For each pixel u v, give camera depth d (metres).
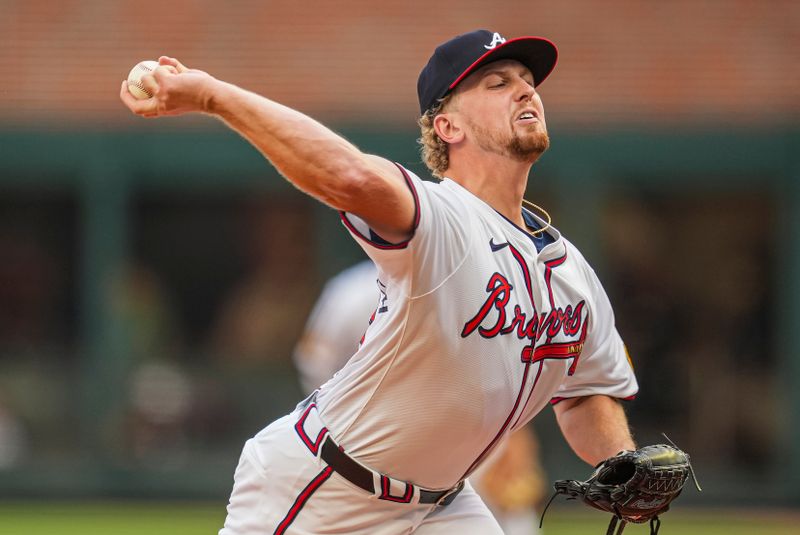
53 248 43.69
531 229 14.14
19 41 42.72
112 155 41.72
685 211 42.78
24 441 41.84
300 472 13.83
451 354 12.94
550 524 35.56
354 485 13.71
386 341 13.04
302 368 24.17
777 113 41.28
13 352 42.66
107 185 41.88
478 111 13.46
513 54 13.63
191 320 43.28
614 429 15.12
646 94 41.75
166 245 43.66
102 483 41.56
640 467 13.95
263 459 14.15
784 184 41.44
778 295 42.25
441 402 13.22
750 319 42.41
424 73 13.88
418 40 43.06
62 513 38.47
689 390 42.03
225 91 11.98
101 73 42.41
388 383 13.26
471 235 12.81
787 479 40.75
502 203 13.51
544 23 43.31
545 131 13.49
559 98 41.66
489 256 12.94
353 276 23.94
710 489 40.97
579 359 14.82
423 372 13.09
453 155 13.71
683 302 42.62
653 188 42.78
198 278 43.50
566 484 14.32
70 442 41.94
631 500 14.09
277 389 42.59
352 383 13.53
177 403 42.47
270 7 43.84
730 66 42.22
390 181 11.89
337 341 23.59
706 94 41.75
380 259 12.44
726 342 42.34
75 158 41.81
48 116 41.66
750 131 41.22
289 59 42.84
